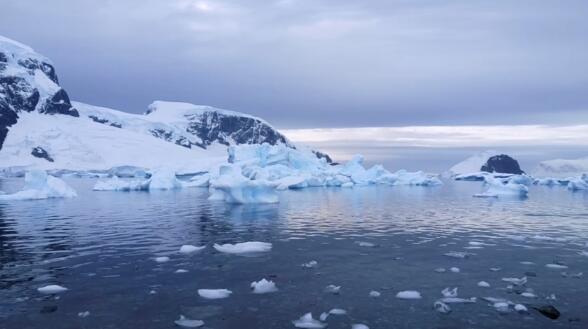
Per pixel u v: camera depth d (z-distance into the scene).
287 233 20.20
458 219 25.84
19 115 157.75
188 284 11.75
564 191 62.19
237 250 16.03
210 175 62.25
